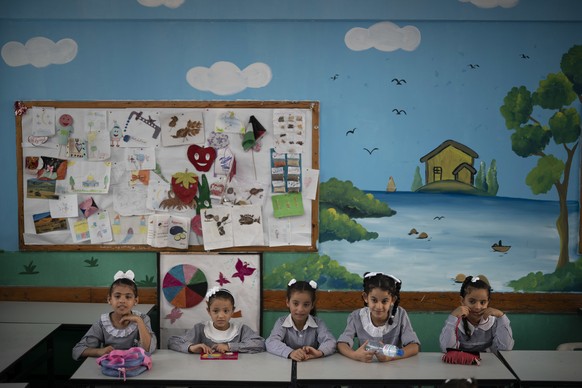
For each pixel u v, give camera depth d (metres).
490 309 3.43
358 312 3.45
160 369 3.05
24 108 4.16
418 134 4.19
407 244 4.22
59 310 4.04
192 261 4.21
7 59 4.16
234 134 4.16
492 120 4.19
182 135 4.16
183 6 4.11
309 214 4.21
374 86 4.17
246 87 4.17
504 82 4.17
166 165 4.18
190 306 4.21
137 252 4.23
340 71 4.16
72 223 4.21
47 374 3.94
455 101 4.18
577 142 4.20
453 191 4.21
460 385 2.48
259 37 4.14
